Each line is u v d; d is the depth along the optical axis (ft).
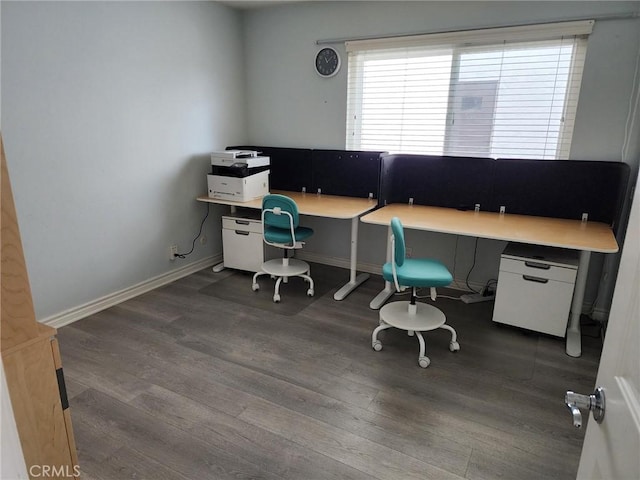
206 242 13.78
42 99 8.73
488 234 8.83
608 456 2.42
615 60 9.34
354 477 5.64
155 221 11.84
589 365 8.30
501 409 7.00
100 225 10.34
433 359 8.48
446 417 6.81
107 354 8.52
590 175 9.82
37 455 2.94
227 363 8.27
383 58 12.08
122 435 6.34
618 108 9.50
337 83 12.73
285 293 11.75
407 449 6.13
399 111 12.25
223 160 12.25
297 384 7.63
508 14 10.22
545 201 10.42
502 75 10.73
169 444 6.17
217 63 13.05
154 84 11.16
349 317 10.30
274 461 5.88
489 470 5.77
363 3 11.80
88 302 10.32
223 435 6.36
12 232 2.49
